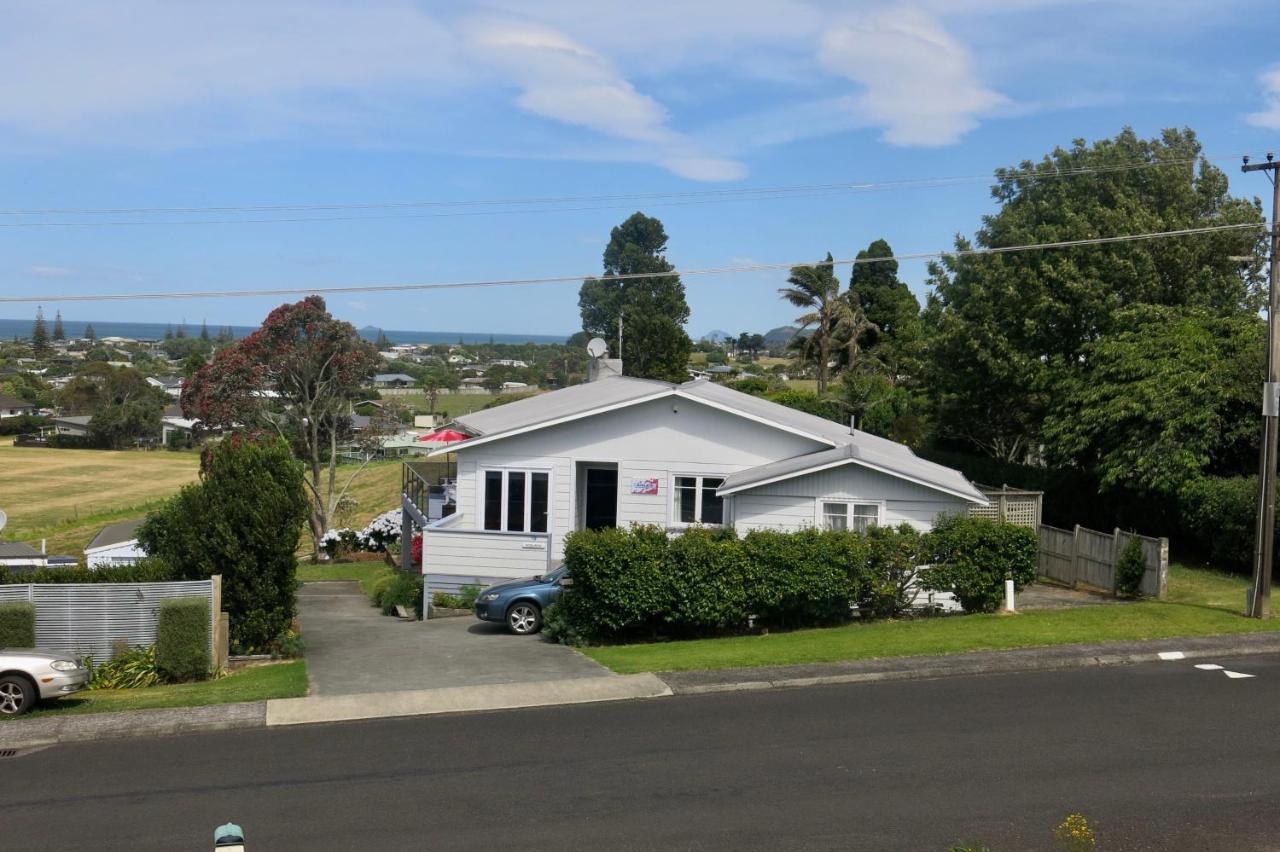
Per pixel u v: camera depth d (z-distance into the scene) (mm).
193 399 45062
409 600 24766
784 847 8547
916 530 20719
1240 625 17422
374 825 9164
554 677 14883
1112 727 11812
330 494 46312
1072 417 28281
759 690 13891
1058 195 34031
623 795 9812
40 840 8953
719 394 26094
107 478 80312
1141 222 31031
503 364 194625
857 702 13109
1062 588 23875
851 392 47938
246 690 14492
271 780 10484
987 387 34750
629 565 17906
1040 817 9133
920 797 9641
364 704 13359
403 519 34438
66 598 16453
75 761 11367
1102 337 30234
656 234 86875
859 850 8477
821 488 21422
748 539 18391
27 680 13422
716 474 23922
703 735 11750
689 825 9039
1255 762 10562
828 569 18203
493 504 24484
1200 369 25328
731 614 18078
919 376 39281
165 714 13031
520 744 11555
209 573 17875
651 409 24047
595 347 37438
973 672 14625
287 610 18406
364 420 74500
